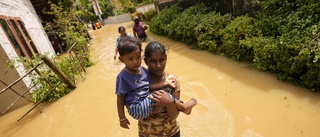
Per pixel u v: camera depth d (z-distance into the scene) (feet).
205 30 23.49
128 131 12.70
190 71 19.69
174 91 7.25
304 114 11.63
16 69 18.03
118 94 6.50
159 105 6.26
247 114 12.49
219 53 21.90
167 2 43.50
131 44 6.05
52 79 19.79
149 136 7.45
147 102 6.31
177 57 24.18
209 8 28.32
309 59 12.59
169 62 23.09
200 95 15.31
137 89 6.45
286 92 13.71
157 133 7.23
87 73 24.47
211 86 16.30
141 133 7.66
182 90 16.43
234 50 19.25
